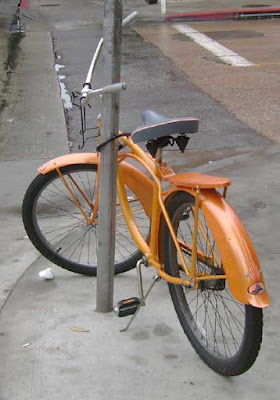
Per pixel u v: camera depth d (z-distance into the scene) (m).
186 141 3.24
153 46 12.55
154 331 3.46
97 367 3.16
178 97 8.82
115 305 3.69
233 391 2.97
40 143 7.08
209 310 3.56
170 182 3.06
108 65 3.24
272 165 6.11
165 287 3.89
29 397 2.96
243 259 2.65
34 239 4.00
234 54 11.55
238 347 3.07
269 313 3.58
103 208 3.44
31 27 15.31
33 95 9.11
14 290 3.94
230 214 2.78
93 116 8.06
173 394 2.96
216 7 17.05
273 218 4.89
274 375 3.07
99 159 3.59
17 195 5.57
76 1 19.34
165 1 17.11
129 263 3.99
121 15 3.19
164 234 3.23
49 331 3.47
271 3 17.34
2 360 3.23
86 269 4.04
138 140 3.12
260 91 8.97
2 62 11.41
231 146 6.79
